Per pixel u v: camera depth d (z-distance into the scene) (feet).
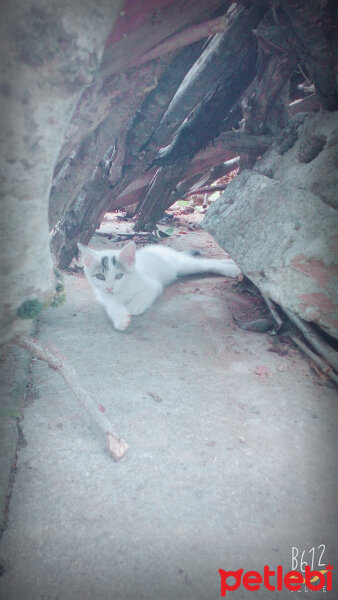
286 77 1.71
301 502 0.98
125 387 1.39
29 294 0.98
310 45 1.34
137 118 1.82
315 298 1.42
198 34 1.14
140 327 1.83
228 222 1.85
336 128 1.55
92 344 1.67
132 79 1.29
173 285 2.35
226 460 1.09
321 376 1.46
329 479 1.04
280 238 1.54
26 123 0.77
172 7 1.09
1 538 0.87
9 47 0.70
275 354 1.62
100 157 1.73
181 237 3.37
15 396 1.27
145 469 1.05
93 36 0.77
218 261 2.54
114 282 1.87
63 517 0.92
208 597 0.78
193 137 2.19
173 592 0.79
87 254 1.93
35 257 0.94
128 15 1.03
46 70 0.74
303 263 1.44
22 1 0.68
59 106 0.80
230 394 1.37
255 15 1.55
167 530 0.90
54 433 1.16
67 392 1.36
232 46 1.65
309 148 1.68
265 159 1.96
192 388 1.39
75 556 0.84
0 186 0.81
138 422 1.22
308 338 1.55
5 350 1.47
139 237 3.15
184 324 1.86
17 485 0.99
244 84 1.90
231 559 0.85
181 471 1.05
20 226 0.87
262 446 1.14
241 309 2.01
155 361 1.56
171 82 1.66
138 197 2.90
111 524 0.91
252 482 1.03
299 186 1.63
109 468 1.05
